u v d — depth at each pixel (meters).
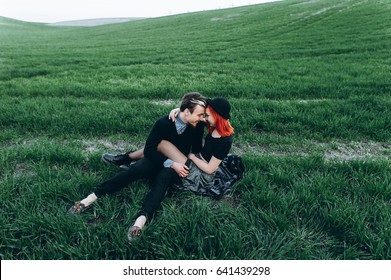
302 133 6.15
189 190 3.82
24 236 3.06
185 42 28.41
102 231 3.14
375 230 3.38
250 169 4.48
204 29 39.22
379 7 37.84
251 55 19.23
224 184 3.82
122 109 6.96
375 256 2.99
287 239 3.21
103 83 10.95
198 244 3.00
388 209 3.56
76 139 5.78
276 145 5.70
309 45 22.06
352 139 6.00
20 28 72.31
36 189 3.77
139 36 38.22
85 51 23.83
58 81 11.41
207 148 3.63
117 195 3.80
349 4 44.50
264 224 3.35
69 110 7.02
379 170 4.47
